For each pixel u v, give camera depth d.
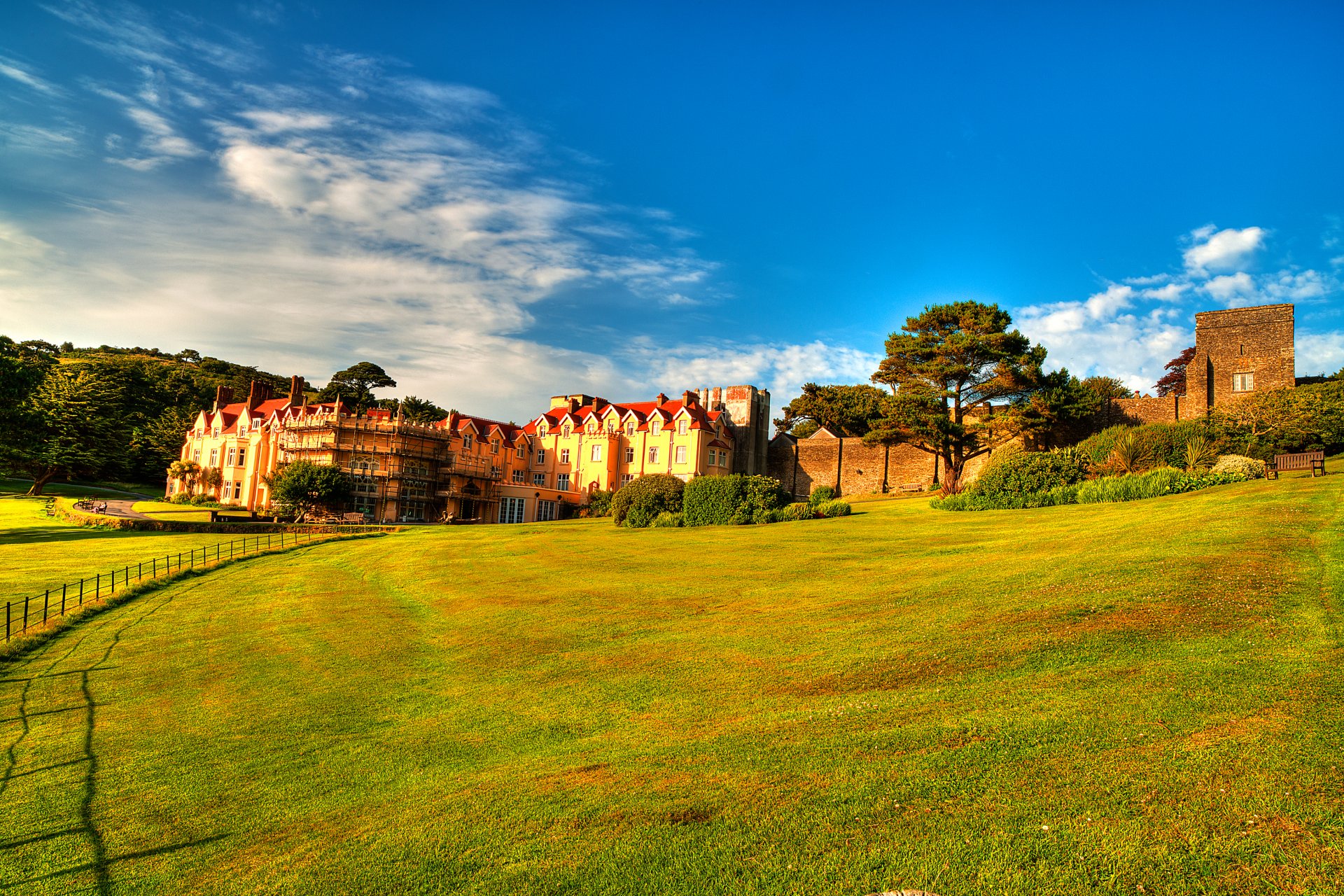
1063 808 6.95
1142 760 7.59
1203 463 35.38
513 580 27.03
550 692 13.62
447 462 70.12
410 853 7.90
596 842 7.57
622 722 11.55
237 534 51.12
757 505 41.97
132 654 19.11
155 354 169.12
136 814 9.83
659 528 42.59
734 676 13.12
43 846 9.07
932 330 54.03
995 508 36.69
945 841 6.70
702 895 6.45
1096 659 10.79
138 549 41.16
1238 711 8.37
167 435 96.38
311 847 8.42
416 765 10.67
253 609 24.80
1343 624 10.73
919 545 26.88
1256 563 14.55
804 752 9.13
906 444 65.12
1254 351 51.03
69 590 28.28
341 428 68.06
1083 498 34.06
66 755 12.27
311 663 17.52
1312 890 5.49
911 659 12.33
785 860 6.79
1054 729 8.62
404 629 20.53
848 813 7.43
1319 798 6.51
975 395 53.94
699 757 9.53
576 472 75.56
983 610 14.61
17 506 65.56
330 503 63.56
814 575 22.59
